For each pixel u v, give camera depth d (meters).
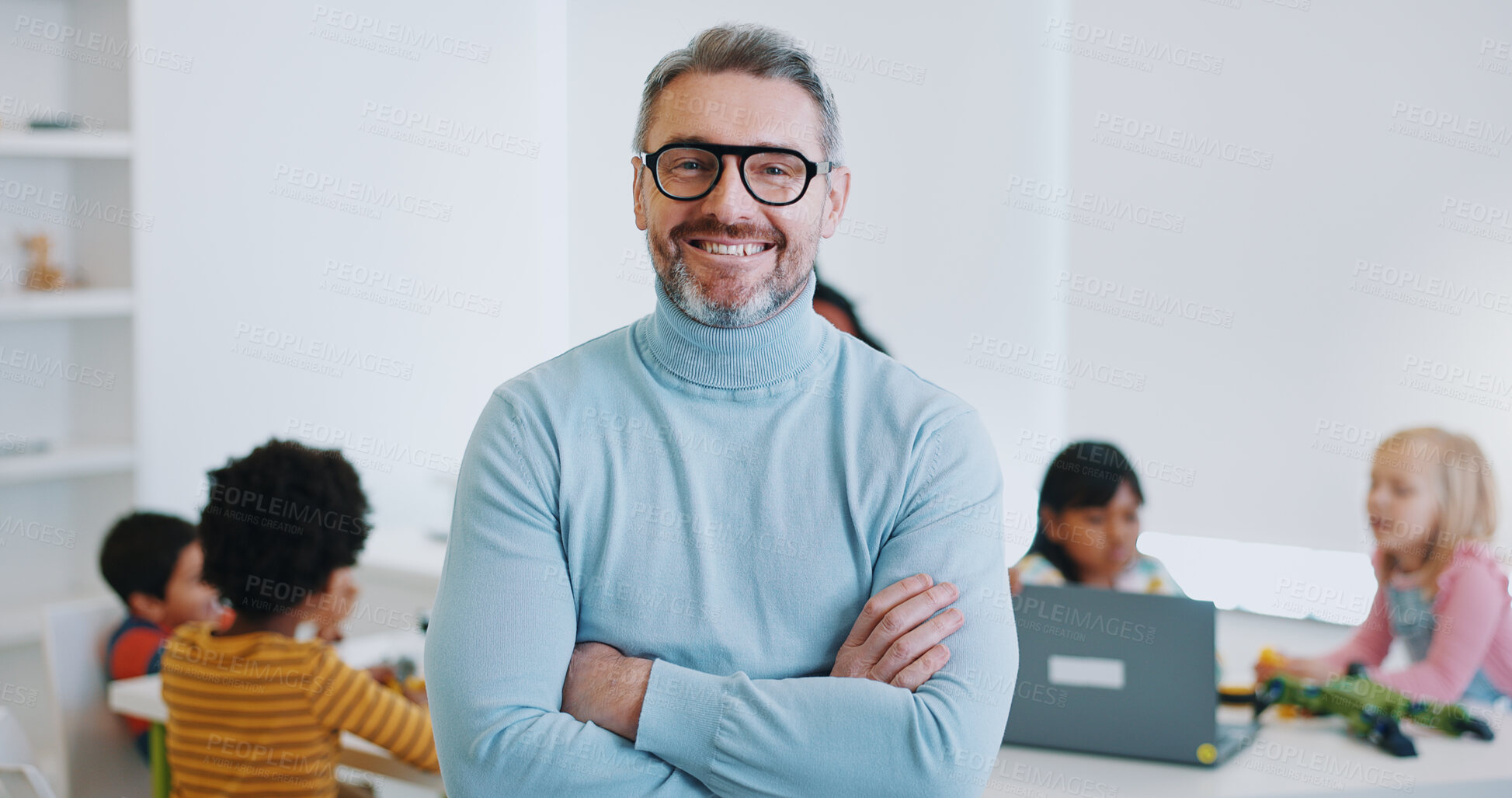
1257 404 3.51
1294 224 3.41
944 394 1.13
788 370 1.09
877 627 1.04
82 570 3.30
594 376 1.12
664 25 4.34
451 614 1.05
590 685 1.04
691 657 1.06
